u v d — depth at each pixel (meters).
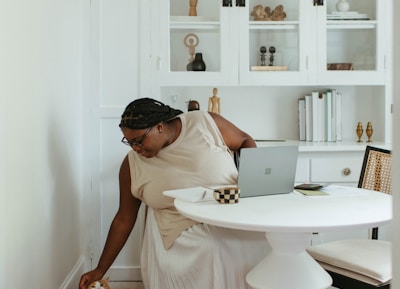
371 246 2.05
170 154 2.13
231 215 1.59
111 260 2.33
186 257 1.92
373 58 3.16
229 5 3.08
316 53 3.12
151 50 3.03
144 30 3.01
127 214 2.32
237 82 3.10
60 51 2.45
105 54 3.00
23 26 1.85
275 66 3.13
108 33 3.00
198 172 2.08
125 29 3.00
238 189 1.79
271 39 3.13
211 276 1.80
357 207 1.71
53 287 2.33
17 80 1.78
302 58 3.11
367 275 1.82
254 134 3.45
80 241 2.97
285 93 3.44
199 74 3.07
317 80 3.12
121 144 3.01
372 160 2.43
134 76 3.02
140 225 3.01
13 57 1.73
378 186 2.38
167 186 2.07
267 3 3.13
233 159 2.32
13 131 1.74
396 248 0.55
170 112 2.16
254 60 3.12
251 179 1.88
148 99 2.13
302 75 3.12
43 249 2.15
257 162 1.87
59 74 2.43
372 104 3.43
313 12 3.11
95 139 3.00
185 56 3.09
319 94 3.28
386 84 3.14
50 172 2.27
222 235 1.83
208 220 1.55
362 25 3.14
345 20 3.14
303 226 1.45
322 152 3.04
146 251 2.25
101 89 3.00
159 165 2.13
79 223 2.94
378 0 3.12
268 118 3.45
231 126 2.31
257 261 1.90
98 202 3.02
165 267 1.99
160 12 3.02
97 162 3.00
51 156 2.28
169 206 2.08
